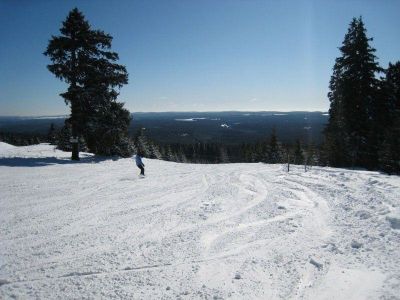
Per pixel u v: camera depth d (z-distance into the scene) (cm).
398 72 3011
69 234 855
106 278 600
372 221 849
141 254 716
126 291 550
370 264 599
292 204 1151
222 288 555
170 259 687
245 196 1334
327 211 1030
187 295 535
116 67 2814
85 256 706
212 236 833
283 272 608
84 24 2634
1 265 658
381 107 2806
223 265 651
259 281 578
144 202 1238
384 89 2825
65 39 2578
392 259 608
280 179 1725
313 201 1179
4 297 530
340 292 515
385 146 2056
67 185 1553
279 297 520
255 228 891
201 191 1463
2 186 1468
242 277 595
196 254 712
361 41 2783
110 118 2928
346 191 1257
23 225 929
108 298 527
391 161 1852
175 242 791
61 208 1130
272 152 6006
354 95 2800
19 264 663
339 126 2928
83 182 1652
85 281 588
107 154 3170
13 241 799
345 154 2842
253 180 1744
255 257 686
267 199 1257
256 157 7431
